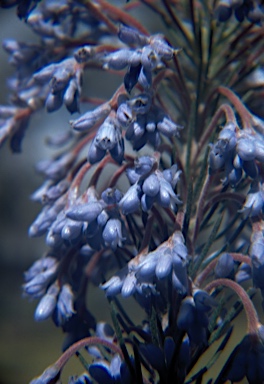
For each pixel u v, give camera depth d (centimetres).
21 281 170
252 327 44
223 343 45
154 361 44
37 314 47
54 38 51
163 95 53
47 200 49
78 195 47
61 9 51
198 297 43
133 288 43
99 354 48
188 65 51
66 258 48
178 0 52
